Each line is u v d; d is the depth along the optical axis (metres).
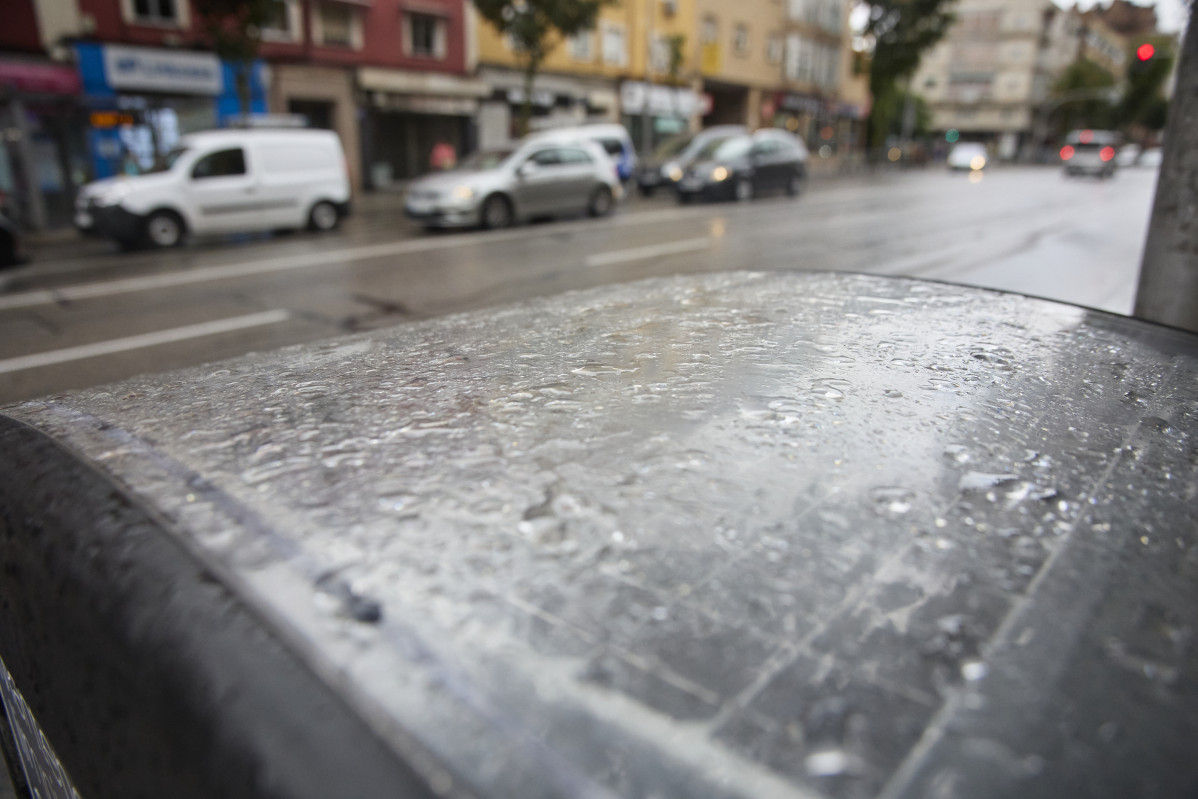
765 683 0.47
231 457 0.77
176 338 6.30
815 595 0.56
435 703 0.45
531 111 26.55
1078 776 0.42
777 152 20.48
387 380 1.01
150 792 0.57
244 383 1.02
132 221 11.73
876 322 1.31
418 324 1.38
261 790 0.45
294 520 0.65
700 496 0.68
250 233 14.24
